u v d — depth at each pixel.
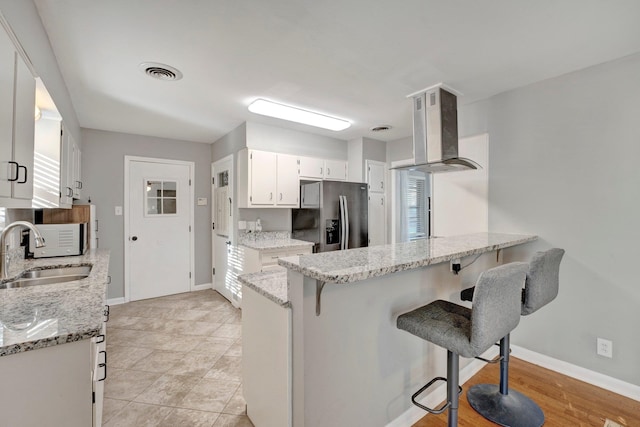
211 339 2.96
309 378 1.34
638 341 2.02
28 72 1.43
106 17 1.64
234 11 1.59
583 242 2.23
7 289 1.53
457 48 1.97
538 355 2.46
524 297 1.74
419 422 1.82
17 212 2.41
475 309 1.21
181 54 2.04
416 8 1.57
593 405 1.96
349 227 3.96
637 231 2.01
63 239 2.67
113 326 3.26
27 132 1.41
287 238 4.16
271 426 1.54
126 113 3.26
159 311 3.73
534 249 2.48
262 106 3.03
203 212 4.72
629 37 1.83
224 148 4.24
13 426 0.90
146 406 1.96
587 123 2.21
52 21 1.67
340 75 2.35
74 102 2.90
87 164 3.85
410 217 5.15
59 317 1.12
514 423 1.77
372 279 1.59
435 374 1.96
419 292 1.86
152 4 1.54
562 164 2.33
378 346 1.63
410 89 2.62
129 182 4.12
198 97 2.80
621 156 2.07
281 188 3.79
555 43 1.90
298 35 1.82
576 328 2.27
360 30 1.77
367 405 1.58
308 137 4.10
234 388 2.16
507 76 2.36
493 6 1.55
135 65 2.19
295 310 1.35
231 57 2.08
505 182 2.65
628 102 2.04
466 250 1.69
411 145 4.35
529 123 2.50
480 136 2.82
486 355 2.47
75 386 0.99
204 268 4.73
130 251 4.13
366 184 4.18
